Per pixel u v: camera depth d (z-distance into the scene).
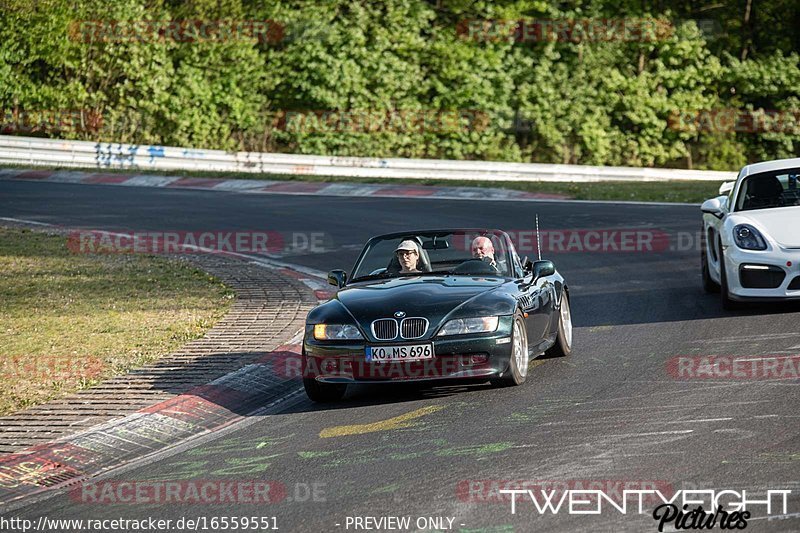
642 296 28.45
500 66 93.44
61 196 59.97
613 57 98.56
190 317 27.34
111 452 15.81
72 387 20.02
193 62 85.62
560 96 95.12
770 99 105.25
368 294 18.73
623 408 16.09
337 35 88.44
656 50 102.31
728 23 109.38
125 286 32.75
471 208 52.50
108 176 69.19
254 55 86.75
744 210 25.88
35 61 82.38
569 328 22.06
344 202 56.66
